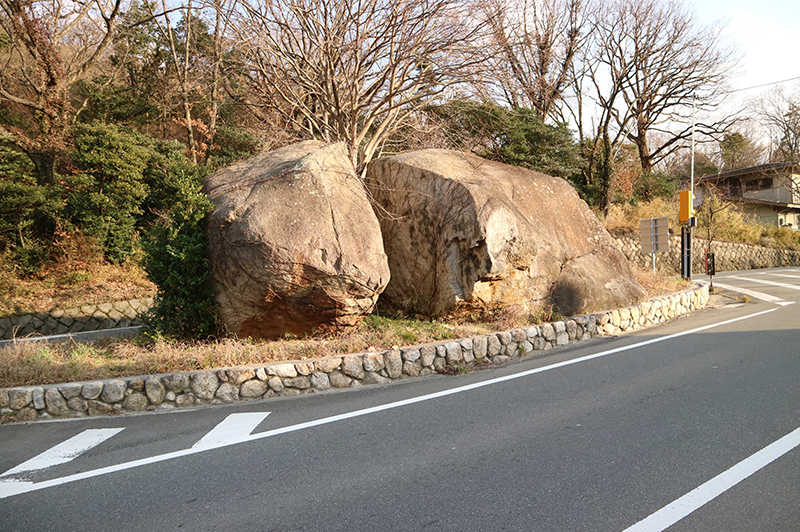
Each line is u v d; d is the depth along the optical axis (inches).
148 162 613.9
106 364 240.5
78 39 821.9
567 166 816.3
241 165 334.0
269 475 139.2
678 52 1099.3
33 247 525.7
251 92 534.6
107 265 553.0
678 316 416.8
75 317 472.4
